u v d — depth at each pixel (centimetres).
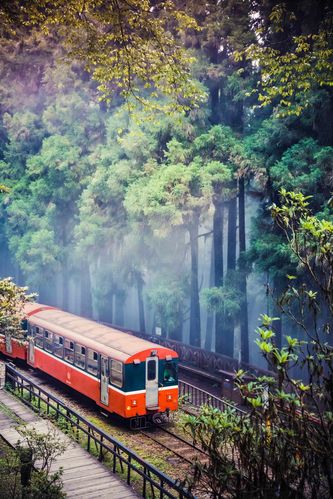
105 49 2359
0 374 3456
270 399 1244
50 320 3631
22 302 2312
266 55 2645
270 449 1223
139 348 2841
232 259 4366
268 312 4219
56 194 5150
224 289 3909
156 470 1825
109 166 4503
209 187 3700
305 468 1193
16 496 1817
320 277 3036
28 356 3772
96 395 2995
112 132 4547
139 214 3912
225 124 4300
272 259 3362
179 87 2428
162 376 2859
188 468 2291
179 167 3766
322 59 2581
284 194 1357
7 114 5500
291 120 3481
